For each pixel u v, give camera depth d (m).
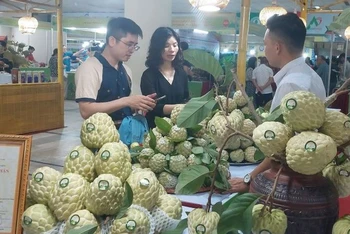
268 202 0.82
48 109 7.18
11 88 6.41
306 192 0.86
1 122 6.28
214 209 0.90
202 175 0.99
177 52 2.73
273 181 0.89
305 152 0.77
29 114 6.79
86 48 13.60
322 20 10.46
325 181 0.90
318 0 10.25
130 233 0.92
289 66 2.10
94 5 13.20
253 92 5.77
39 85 6.95
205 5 3.58
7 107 6.37
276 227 0.80
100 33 14.73
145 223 0.95
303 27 2.12
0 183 1.03
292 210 0.85
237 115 1.07
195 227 0.86
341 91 0.90
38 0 11.91
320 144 0.77
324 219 0.86
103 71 2.37
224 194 1.52
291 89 1.90
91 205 0.94
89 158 1.06
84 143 1.11
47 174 1.04
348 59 8.94
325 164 0.79
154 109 2.56
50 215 0.98
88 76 2.31
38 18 14.47
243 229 0.78
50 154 5.41
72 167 1.04
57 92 7.36
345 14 1.08
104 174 0.97
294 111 0.81
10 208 1.02
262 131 0.84
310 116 0.81
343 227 0.79
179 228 0.97
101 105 2.26
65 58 12.69
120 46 2.37
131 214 0.94
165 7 4.13
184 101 2.81
